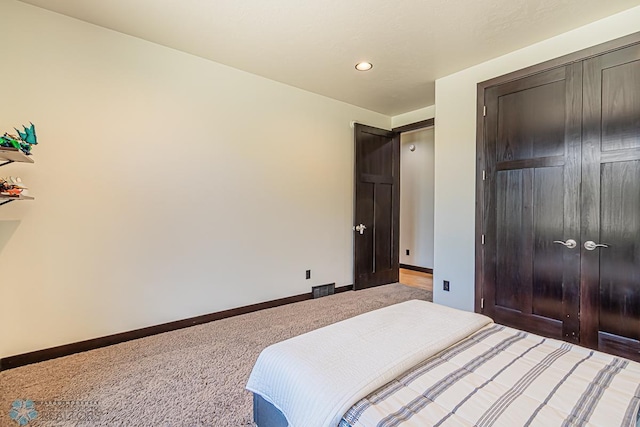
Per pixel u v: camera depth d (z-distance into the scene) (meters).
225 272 3.19
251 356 2.36
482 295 2.99
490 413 0.97
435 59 2.97
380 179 4.59
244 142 3.29
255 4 2.15
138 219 2.66
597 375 1.18
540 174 2.61
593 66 2.34
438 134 3.42
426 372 1.22
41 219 2.25
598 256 2.31
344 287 4.32
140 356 2.34
